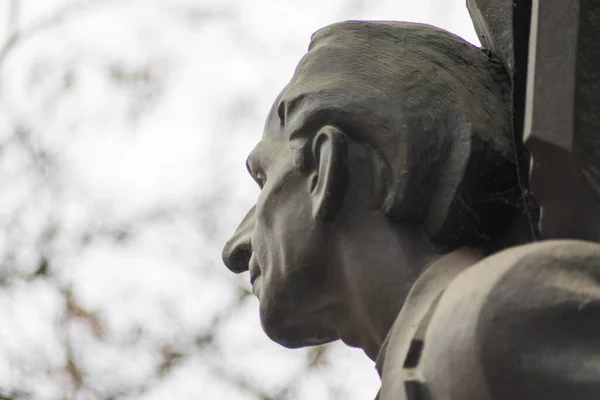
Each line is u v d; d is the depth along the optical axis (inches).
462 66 241.3
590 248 205.0
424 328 211.6
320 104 234.8
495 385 197.0
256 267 244.5
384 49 241.1
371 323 232.2
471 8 252.8
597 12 222.5
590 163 216.2
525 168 228.2
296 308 238.7
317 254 234.8
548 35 217.8
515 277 201.2
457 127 232.8
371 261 230.8
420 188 230.4
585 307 198.1
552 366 196.2
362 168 232.7
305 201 236.4
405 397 204.2
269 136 247.4
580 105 216.7
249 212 261.4
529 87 216.8
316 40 245.9
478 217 231.3
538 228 228.1
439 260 227.6
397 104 233.3
